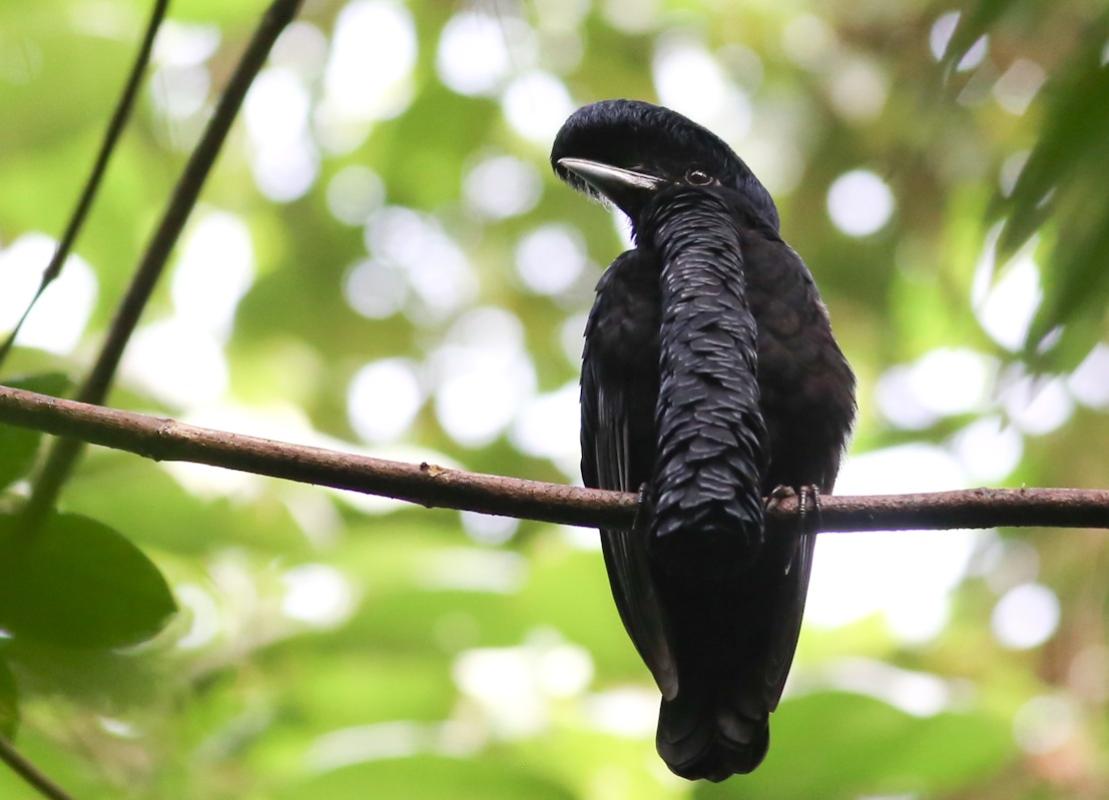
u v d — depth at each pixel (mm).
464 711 11344
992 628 14758
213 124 6570
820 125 16797
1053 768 12273
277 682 11094
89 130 16031
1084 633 14188
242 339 19406
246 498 11547
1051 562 14352
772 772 9500
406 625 11672
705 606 7137
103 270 17141
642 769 10828
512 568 12367
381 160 18656
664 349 6484
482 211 19766
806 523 5984
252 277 19875
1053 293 5785
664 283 7047
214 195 19219
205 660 10312
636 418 7379
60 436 5434
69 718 6535
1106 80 5621
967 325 8750
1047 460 13617
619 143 8391
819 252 17078
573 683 11719
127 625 5082
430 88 17359
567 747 10914
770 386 7293
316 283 19797
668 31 17516
